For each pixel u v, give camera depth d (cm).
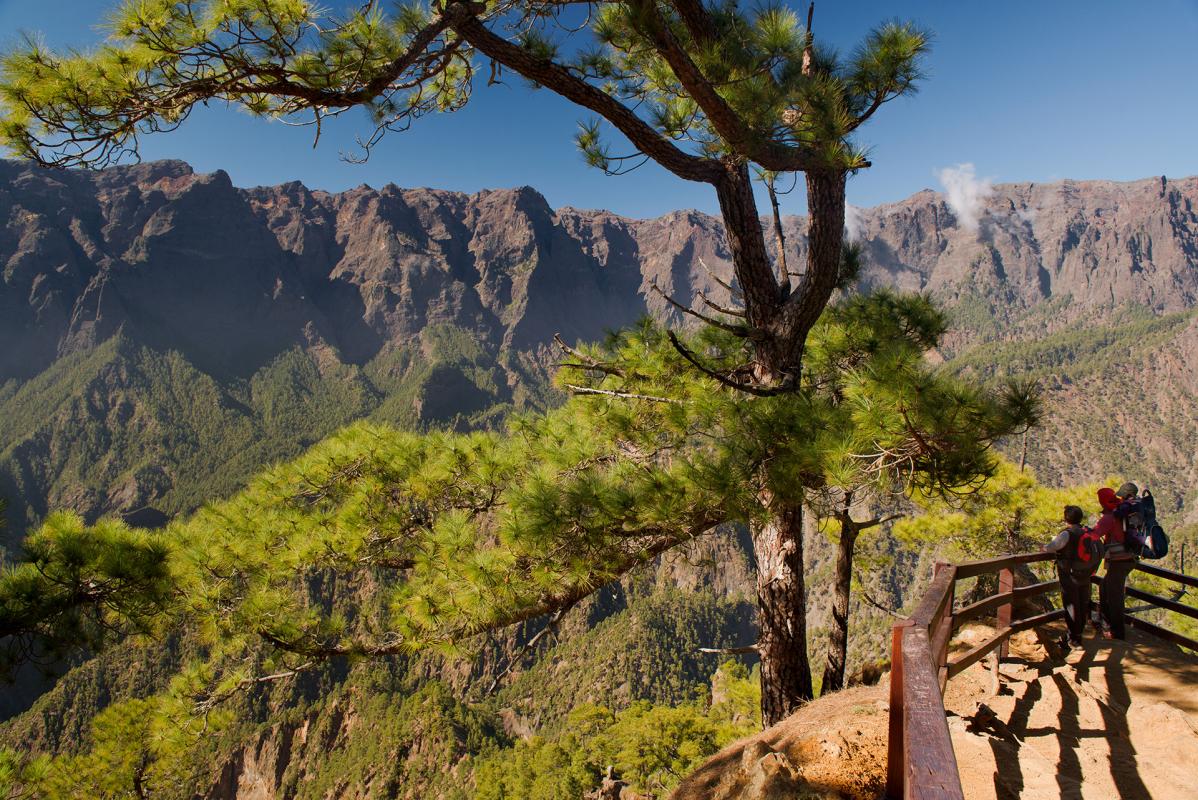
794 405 588
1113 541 674
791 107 493
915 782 170
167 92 411
